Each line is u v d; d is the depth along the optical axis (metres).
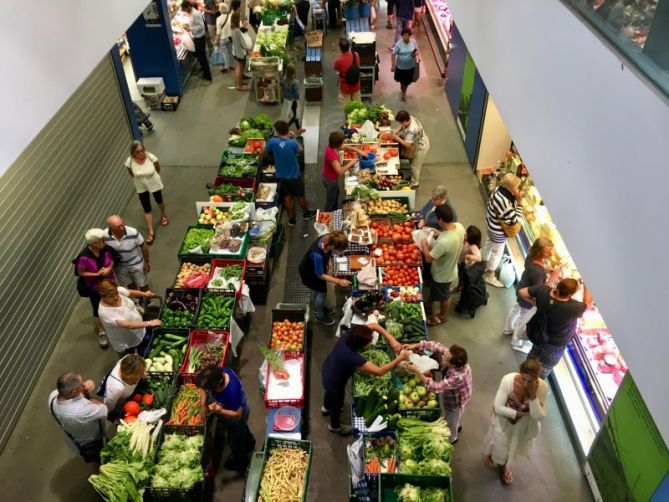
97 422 5.27
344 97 11.77
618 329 3.32
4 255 6.30
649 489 4.56
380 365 5.95
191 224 9.20
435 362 5.84
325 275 6.80
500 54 5.84
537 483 5.89
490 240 7.70
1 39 3.96
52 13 4.70
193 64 13.84
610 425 5.24
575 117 3.94
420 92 12.70
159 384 6.00
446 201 7.20
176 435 5.55
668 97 2.84
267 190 8.76
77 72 5.13
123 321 6.12
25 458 6.16
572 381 6.42
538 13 4.68
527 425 5.32
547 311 5.73
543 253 6.30
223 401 5.14
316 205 9.60
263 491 5.26
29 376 6.74
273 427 5.86
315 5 15.43
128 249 7.06
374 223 7.88
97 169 8.61
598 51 3.59
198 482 5.24
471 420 6.48
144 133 11.41
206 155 10.80
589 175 3.72
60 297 7.47
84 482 5.94
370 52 11.96
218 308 6.80
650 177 2.95
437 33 13.90
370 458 5.36
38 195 6.98
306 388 6.83
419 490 5.01
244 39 12.22
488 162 10.02
